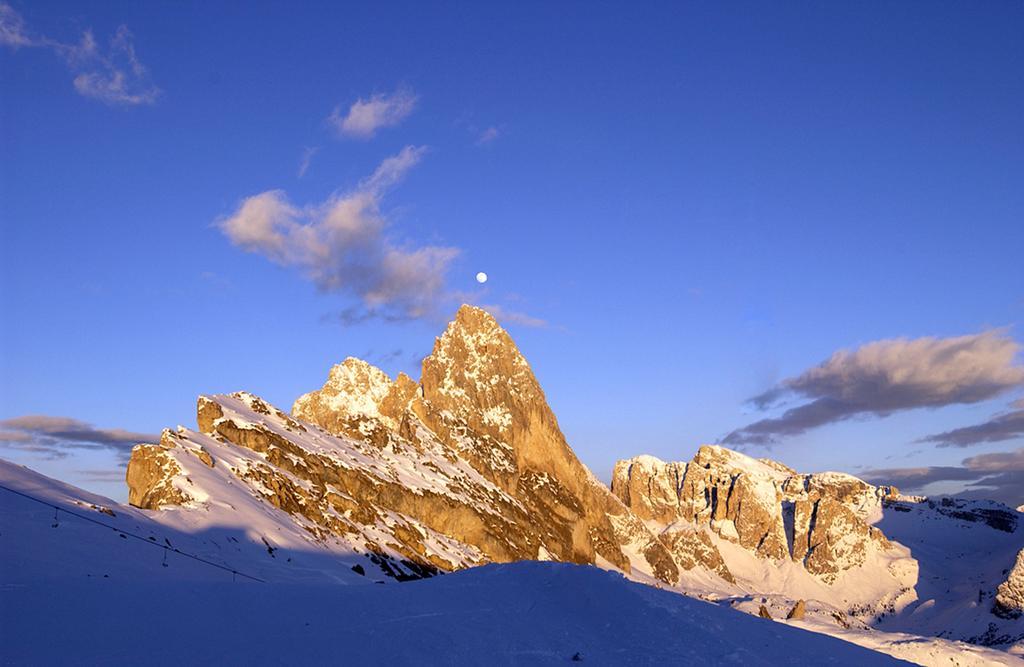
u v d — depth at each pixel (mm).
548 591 27391
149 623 22188
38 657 19016
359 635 21688
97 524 46656
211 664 19062
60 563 32875
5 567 29359
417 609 24797
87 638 20562
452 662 20062
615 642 23172
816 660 24500
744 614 29344
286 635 21609
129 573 35844
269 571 67312
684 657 22391
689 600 28984
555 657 21375
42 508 45219
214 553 63531
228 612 23734
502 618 24203
